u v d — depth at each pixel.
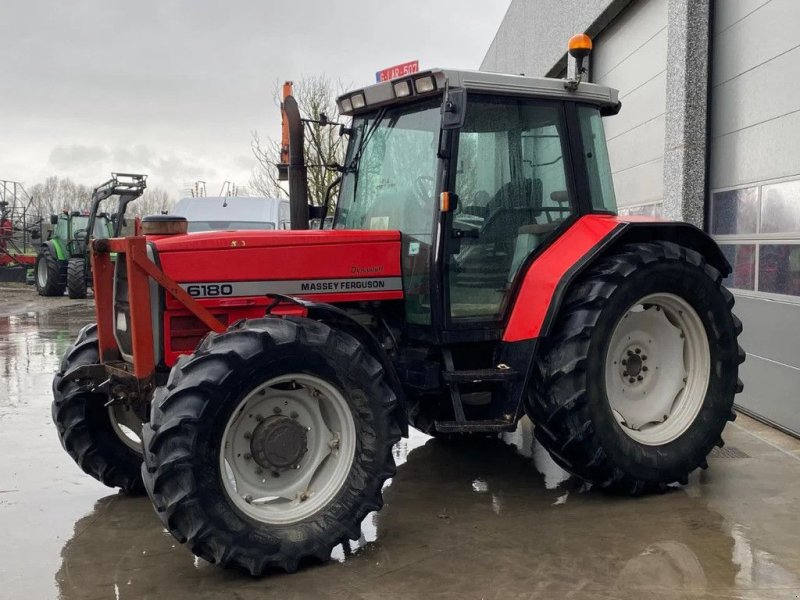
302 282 3.79
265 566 3.09
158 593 2.98
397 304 4.11
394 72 4.26
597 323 3.79
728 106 5.76
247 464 3.29
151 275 3.49
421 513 3.79
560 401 3.78
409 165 4.04
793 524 3.52
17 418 5.87
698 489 4.03
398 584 3.01
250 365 3.10
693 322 4.18
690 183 6.04
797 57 4.88
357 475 3.34
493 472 4.44
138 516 3.85
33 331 11.08
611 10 7.67
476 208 3.93
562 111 4.18
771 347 5.16
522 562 3.17
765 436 4.96
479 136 3.94
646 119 7.18
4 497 4.13
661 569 3.07
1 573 3.17
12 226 22.09
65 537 3.57
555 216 4.16
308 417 3.41
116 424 4.16
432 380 3.86
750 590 2.88
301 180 4.38
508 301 4.02
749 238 5.46
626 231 4.01
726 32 5.77
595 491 4.07
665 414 4.17
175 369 3.15
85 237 16.22
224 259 3.65
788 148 4.98
